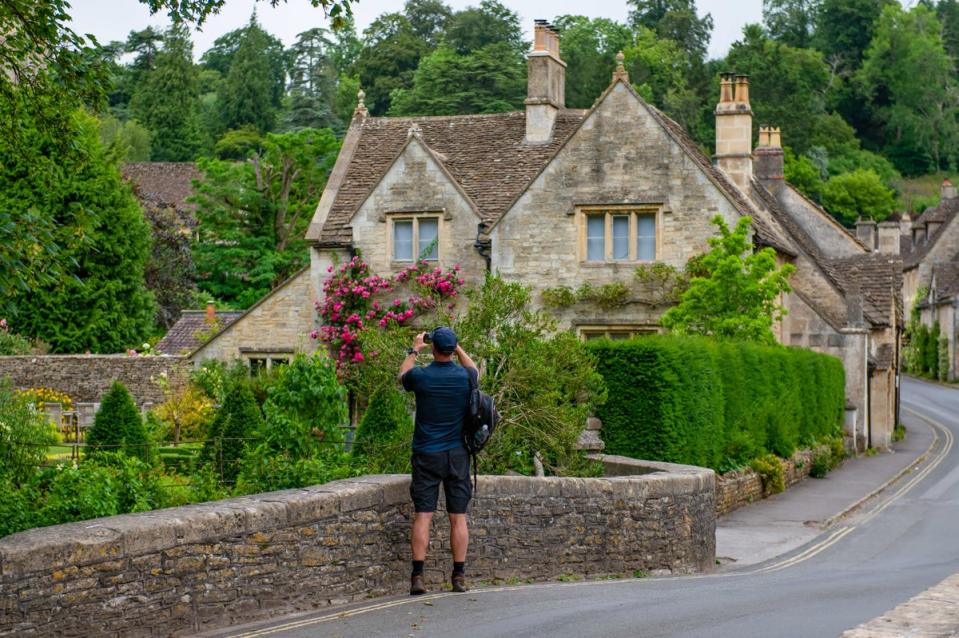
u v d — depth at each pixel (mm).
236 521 9938
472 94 77688
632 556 14336
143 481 13414
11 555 8156
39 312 42594
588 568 13797
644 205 29938
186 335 41344
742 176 37688
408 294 31203
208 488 14344
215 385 31172
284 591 10406
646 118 30000
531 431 16688
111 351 43844
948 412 58188
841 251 44469
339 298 31359
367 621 9945
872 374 41250
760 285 28125
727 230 28438
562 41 107750
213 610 9711
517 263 30562
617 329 29969
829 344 38000
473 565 12562
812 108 122938
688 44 122125
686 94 97750
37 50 14219
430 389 11266
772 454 27531
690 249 29750
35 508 11859
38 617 8328
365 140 34812
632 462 16953
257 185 53531
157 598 9234
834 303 38125
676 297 29547
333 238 31891
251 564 10086
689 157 29734
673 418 20859
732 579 14250
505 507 12914
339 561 11031
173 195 74375
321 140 53656
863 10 138500
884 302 42031
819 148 109625
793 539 20359
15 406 17719
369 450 16641
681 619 10102
